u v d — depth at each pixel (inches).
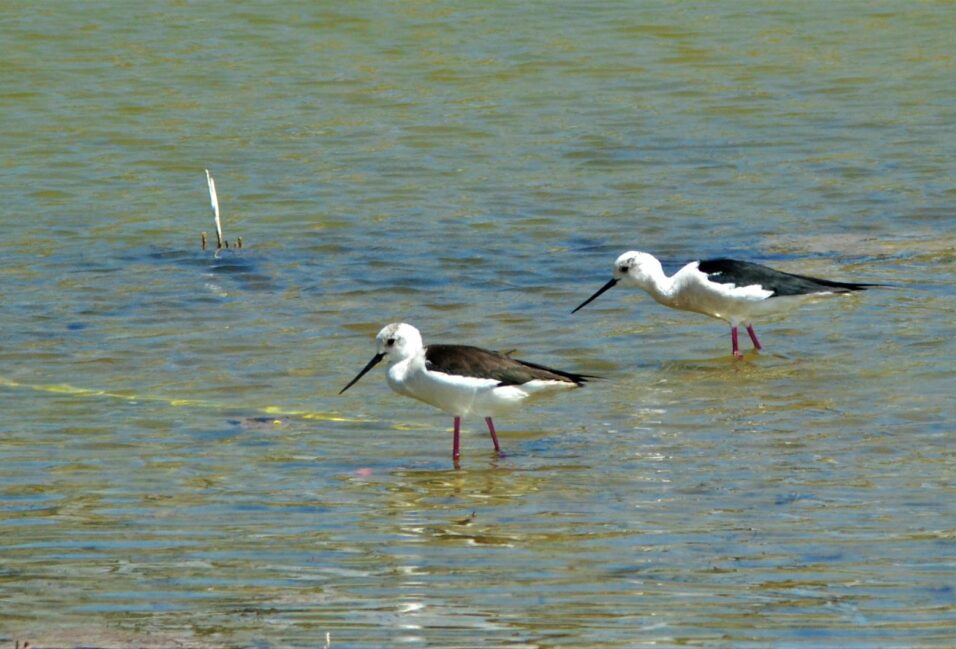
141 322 676.7
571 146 1010.1
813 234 816.9
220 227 836.6
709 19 1333.7
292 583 380.8
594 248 800.9
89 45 1253.7
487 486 464.4
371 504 446.9
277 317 684.7
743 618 351.3
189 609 362.3
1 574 386.6
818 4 1375.5
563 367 609.0
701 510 435.5
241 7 1360.7
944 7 1357.0
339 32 1295.5
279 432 525.0
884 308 676.1
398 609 361.7
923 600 361.1
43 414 543.2
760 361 609.6
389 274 754.8
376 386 583.8
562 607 360.5
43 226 845.2
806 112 1083.3
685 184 924.0
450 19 1332.4
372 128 1056.2
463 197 901.8
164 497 453.1
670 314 686.5
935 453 486.9
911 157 968.9
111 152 1001.5
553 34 1289.4
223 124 1064.2
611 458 493.0
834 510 432.8
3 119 1069.1
